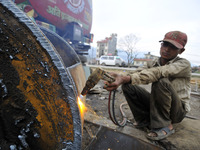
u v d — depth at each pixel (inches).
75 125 25.2
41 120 24.8
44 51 23.7
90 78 34.7
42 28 52.8
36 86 24.0
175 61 56.4
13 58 22.6
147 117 67.2
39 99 24.3
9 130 23.5
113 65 897.5
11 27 22.5
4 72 22.2
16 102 23.3
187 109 60.2
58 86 24.2
